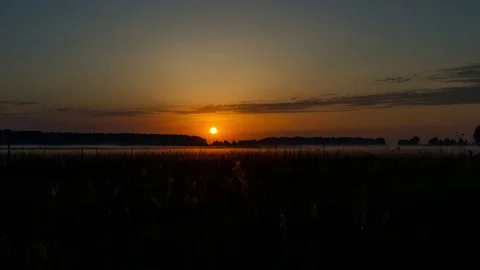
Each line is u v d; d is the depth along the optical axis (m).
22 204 12.97
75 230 11.37
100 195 14.35
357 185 16.28
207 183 16.67
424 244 10.42
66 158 24.44
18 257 9.73
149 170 20.92
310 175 18.70
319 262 9.61
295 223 11.50
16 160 23.44
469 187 14.61
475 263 9.54
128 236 10.88
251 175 18.30
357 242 10.52
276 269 9.41
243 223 11.48
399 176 18.16
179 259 9.73
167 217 12.42
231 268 9.46
